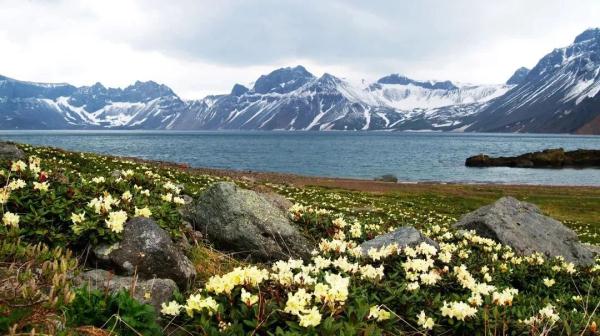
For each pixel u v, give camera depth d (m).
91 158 36.84
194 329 6.17
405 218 33.72
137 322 5.88
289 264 7.61
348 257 10.27
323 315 6.18
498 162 120.81
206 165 103.50
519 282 12.70
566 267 13.70
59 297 5.53
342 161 127.75
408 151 181.50
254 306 6.04
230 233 12.09
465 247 14.68
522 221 20.42
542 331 7.04
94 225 8.77
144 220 9.31
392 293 7.76
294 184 57.16
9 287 5.80
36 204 9.34
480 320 7.14
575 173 102.75
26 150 33.16
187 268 9.30
